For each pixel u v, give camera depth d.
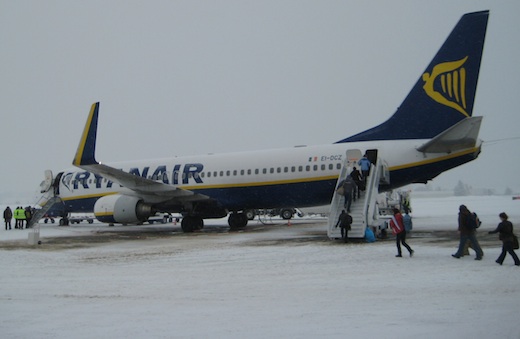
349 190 23.02
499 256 15.97
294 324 9.20
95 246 23.86
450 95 25.94
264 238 25.81
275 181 29.98
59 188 37.81
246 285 13.18
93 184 36.22
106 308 10.91
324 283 13.11
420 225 32.44
